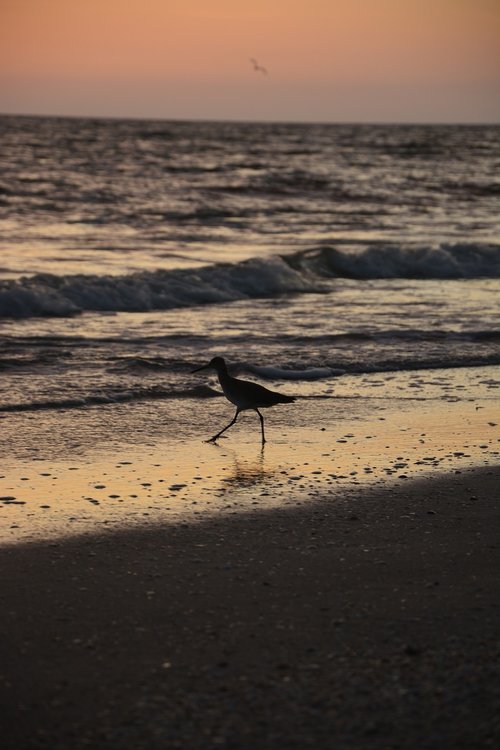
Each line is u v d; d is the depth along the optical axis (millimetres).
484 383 17938
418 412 15844
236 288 27969
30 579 8766
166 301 25734
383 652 7254
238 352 19812
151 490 11695
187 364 18625
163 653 7258
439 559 9406
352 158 99688
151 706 6441
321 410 15922
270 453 13477
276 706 6422
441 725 6168
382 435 14453
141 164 79000
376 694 6578
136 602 8258
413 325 23234
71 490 11617
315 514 10859
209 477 12305
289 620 7883
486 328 22922
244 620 7875
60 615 7965
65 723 6223
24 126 178500
